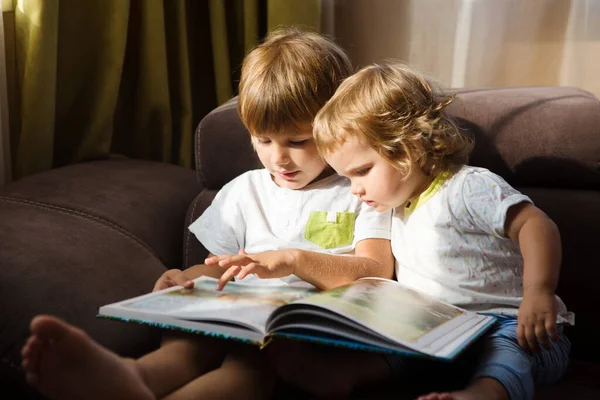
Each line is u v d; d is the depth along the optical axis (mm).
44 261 1113
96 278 1150
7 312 1014
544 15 1819
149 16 1745
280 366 997
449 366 1071
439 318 990
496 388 920
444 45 1906
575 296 1266
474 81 1903
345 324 909
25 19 1561
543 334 972
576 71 1821
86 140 1725
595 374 1183
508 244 1129
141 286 1218
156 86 1796
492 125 1331
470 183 1132
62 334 773
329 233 1278
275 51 1254
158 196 1502
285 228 1299
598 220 1255
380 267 1213
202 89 2039
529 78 1864
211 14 1862
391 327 901
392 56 1946
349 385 977
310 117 1216
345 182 1317
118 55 1696
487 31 1869
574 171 1301
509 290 1128
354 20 1959
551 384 1107
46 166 1629
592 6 1781
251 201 1344
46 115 1597
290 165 1249
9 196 1346
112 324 1103
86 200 1375
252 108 1218
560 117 1303
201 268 1286
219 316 939
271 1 1818
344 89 1179
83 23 1679
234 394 938
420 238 1177
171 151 1929
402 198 1171
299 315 930
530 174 1326
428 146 1156
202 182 1487
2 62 1559
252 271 1067
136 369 905
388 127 1131
